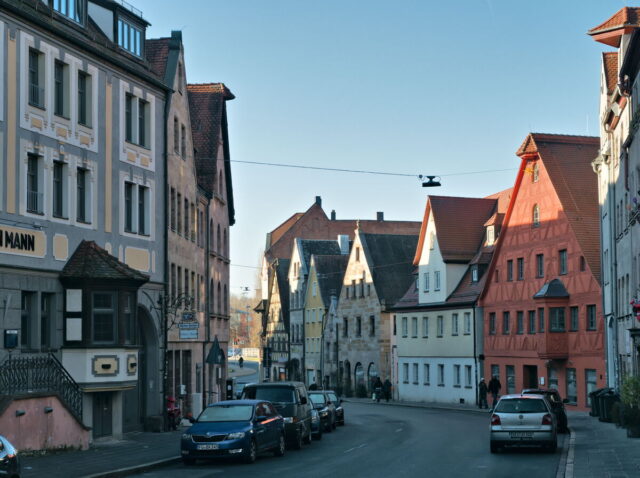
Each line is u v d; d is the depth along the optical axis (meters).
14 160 28.34
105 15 35.06
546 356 57.28
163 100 38.28
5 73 27.94
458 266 72.50
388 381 77.25
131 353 31.83
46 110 30.00
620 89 41.56
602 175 53.56
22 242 28.53
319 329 98.38
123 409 35.59
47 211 29.91
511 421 28.88
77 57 31.86
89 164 32.47
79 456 26.61
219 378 54.22
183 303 43.50
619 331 47.59
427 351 75.00
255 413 27.23
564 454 28.53
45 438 26.81
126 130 35.34
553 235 59.16
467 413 58.38
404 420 50.41
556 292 57.75
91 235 32.53
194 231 46.75
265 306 119.38
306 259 106.31
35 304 29.27
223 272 56.69
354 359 88.81
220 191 55.69
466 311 69.19
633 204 40.69
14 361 27.12
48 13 30.22
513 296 63.44
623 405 34.62
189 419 27.16
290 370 107.56
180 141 42.94
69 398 29.30
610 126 49.00
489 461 26.53
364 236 89.06
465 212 74.81
